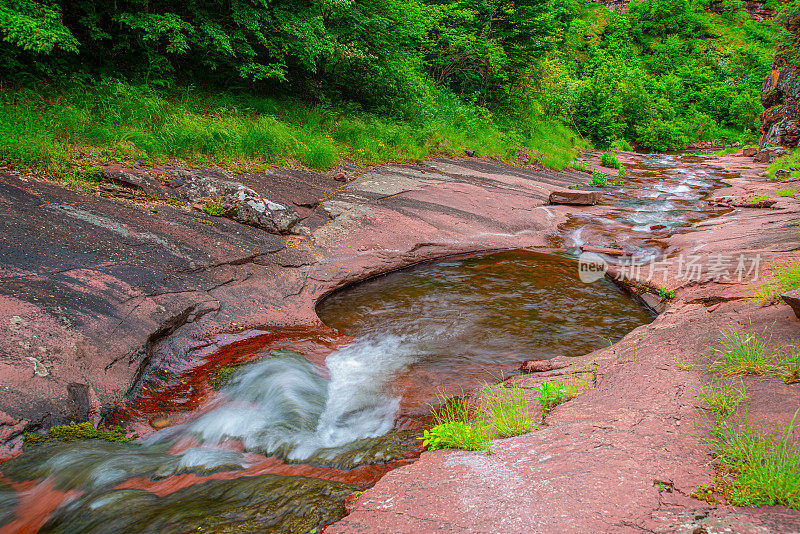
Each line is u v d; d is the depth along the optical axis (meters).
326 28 14.27
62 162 7.31
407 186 11.70
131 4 11.11
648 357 4.23
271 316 6.05
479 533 2.12
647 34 62.91
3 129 7.18
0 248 4.98
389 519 2.34
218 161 9.46
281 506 2.75
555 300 7.18
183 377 4.81
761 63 57.16
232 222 7.64
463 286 7.65
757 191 14.57
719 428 2.78
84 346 4.39
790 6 22.17
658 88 47.53
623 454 2.66
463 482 2.61
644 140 38.62
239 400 4.41
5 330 4.12
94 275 5.23
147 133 9.10
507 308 6.86
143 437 3.94
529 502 2.31
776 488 2.15
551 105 32.56
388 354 5.51
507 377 4.98
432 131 16.70
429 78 21.39
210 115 11.19
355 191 10.64
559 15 48.34
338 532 2.31
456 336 5.98
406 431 3.92
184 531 2.58
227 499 2.91
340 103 15.35
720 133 47.94
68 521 2.88
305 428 3.96
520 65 25.08
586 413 3.38
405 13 16.08
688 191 16.89
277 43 12.89
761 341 3.87
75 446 3.62
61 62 9.94
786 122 24.72
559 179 17.70
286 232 8.00
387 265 8.13
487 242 9.76
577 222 11.78
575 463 2.63
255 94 13.61
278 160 10.61
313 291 6.89
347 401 4.52
